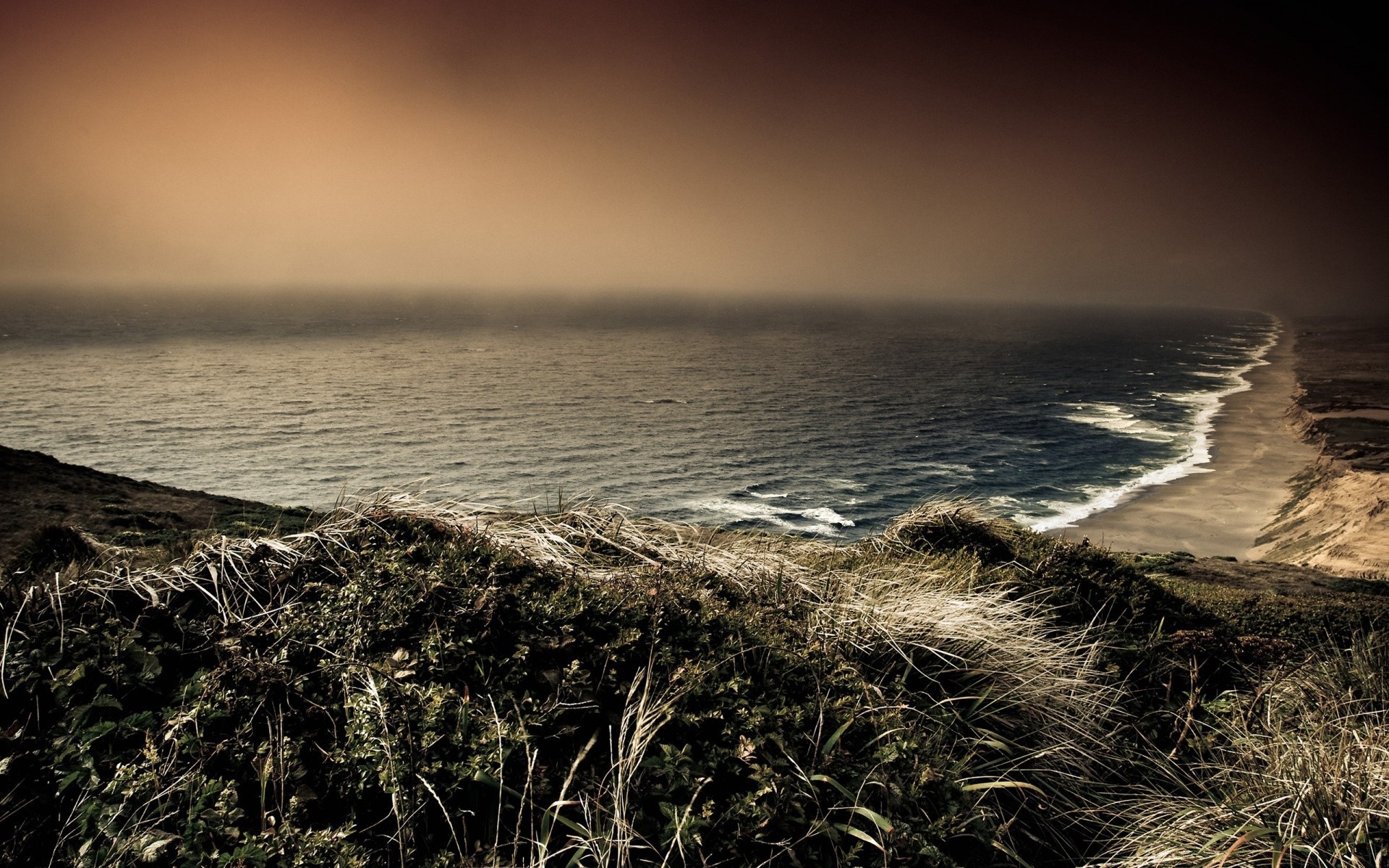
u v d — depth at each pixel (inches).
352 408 5137.8
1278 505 2812.5
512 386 6314.0
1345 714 181.3
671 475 3408.0
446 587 158.9
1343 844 125.5
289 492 3117.6
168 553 184.2
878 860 117.6
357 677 133.0
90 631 138.3
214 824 107.6
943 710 166.1
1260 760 167.8
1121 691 194.7
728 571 215.2
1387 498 2084.2
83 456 3673.7
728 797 125.0
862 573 245.3
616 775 123.3
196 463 3567.9
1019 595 257.8
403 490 208.7
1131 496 3026.6
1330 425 4065.0
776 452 3858.3
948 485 3208.7
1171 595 303.9
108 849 102.7
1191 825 143.9
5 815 105.3
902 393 5900.6
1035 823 148.9
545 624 154.3
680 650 156.0
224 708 126.7
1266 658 237.8
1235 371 7554.1
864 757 139.7
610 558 211.8
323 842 105.8
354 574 162.9
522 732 125.3
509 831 115.3
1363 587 486.3
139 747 119.9
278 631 144.6
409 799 114.0
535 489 3142.2
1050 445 4033.0
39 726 120.5
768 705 145.0
